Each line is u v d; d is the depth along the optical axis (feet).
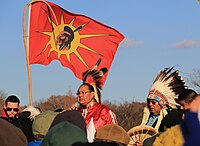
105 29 55.77
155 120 38.65
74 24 56.44
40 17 55.88
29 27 55.47
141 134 35.55
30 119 34.09
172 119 27.96
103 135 21.06
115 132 21.06
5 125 20.94
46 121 23.27
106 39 55.98
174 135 15.67
